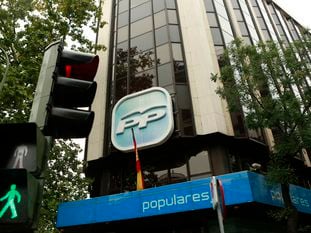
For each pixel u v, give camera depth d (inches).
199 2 729.0
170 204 471.8
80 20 600.7
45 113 117.3
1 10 521.7
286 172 396.2
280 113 409.1
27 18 556.4
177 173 565.3
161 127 577.9
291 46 469.4
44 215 450.9
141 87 657.6
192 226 518.6
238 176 458.3
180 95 610.9
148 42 713.6
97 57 135.9
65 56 134.2
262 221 527.2
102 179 631.8
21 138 100.5
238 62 472.4
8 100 466.3
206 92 601.0
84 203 526.6
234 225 476.4
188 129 573.9
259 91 493.0
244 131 586.9
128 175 611.2
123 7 829.2
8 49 518.3
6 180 84.0
